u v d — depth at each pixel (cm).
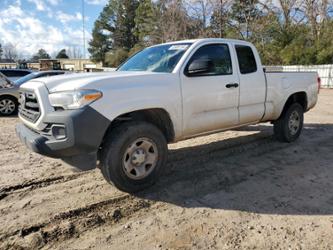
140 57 516
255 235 309
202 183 435
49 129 357
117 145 373
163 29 4197
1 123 906
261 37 3697
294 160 538
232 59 505
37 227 323
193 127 450
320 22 3403
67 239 304
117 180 380
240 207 366
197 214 351
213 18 3956
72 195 397
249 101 529
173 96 417
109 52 7412
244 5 3925
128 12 7425
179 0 3978
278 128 638
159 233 314
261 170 487
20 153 581
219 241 300
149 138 398
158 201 382
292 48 3162
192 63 446
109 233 315
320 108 1225
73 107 346
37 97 364
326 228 321
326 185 430
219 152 579
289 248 288
